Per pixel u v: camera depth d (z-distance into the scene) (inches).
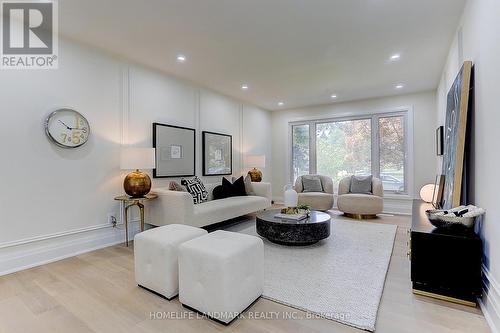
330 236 143.1
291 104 249.6
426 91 203.6
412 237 81.3
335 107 243.8
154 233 85.6
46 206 112.0
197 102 189.5
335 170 245.6
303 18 103.5
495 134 66.6
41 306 75.6
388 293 81.9
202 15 101.3
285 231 122.0
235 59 143.5
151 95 156.5
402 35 117.0
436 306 74.1
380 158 224.4
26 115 106.6
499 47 63.9
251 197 188.9
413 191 208.7
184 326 66.0
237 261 69.1
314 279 91.2
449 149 112.0
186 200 130.1
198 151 190.4
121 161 130.0
